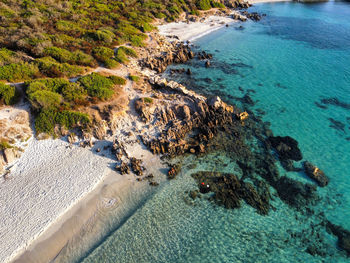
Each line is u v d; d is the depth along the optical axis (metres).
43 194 27.11
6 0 65.38
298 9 100.12
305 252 22.45
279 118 38.91
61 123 34.16
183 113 37.56
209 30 78.38
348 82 46.78
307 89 45.62
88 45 54.03
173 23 81.75
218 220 25.25
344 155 31.83
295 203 26.48
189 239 23.64
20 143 32.28
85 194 27.41
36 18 58.19
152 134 35.19
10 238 23.11
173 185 28.89
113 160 31.56
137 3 87.69
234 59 59.31
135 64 53.28
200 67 56.06
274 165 30.94
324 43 64.81
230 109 40.25
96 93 38.59
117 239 23.44
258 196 27.36
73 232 24.02
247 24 83.88
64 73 42.66
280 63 55.78
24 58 43.44
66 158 31.50
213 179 29.53
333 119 38.03
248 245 23.12
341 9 96.81
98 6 78.25
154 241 23.39
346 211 25.55
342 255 22.03
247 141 34.88
